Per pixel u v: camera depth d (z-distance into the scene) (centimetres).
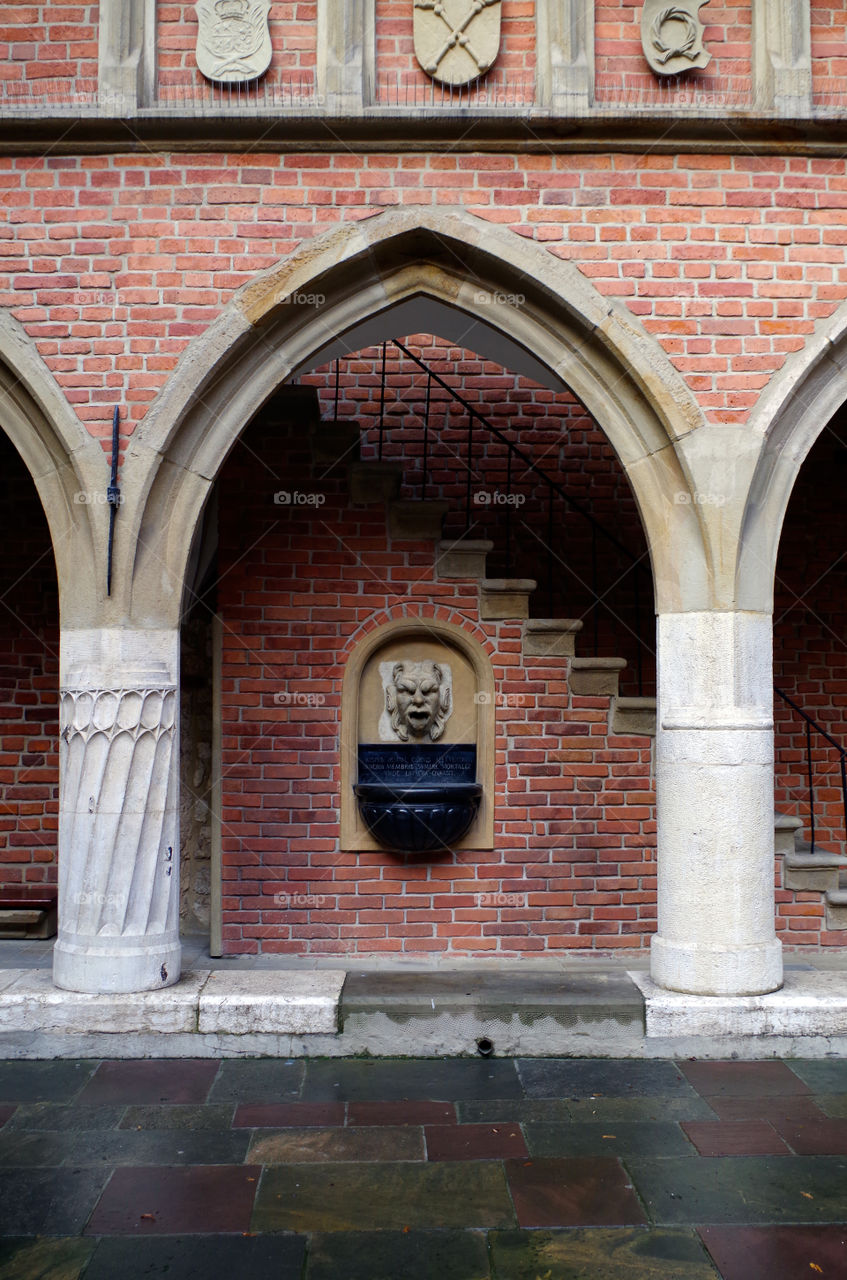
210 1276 266
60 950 438
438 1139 347
